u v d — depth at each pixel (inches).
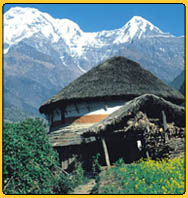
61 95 1227.9
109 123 887.7
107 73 1251.2
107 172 712.4
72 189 690.2
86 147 1082.7
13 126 631.2
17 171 586.9
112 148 1013.8
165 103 900.0
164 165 720.3
